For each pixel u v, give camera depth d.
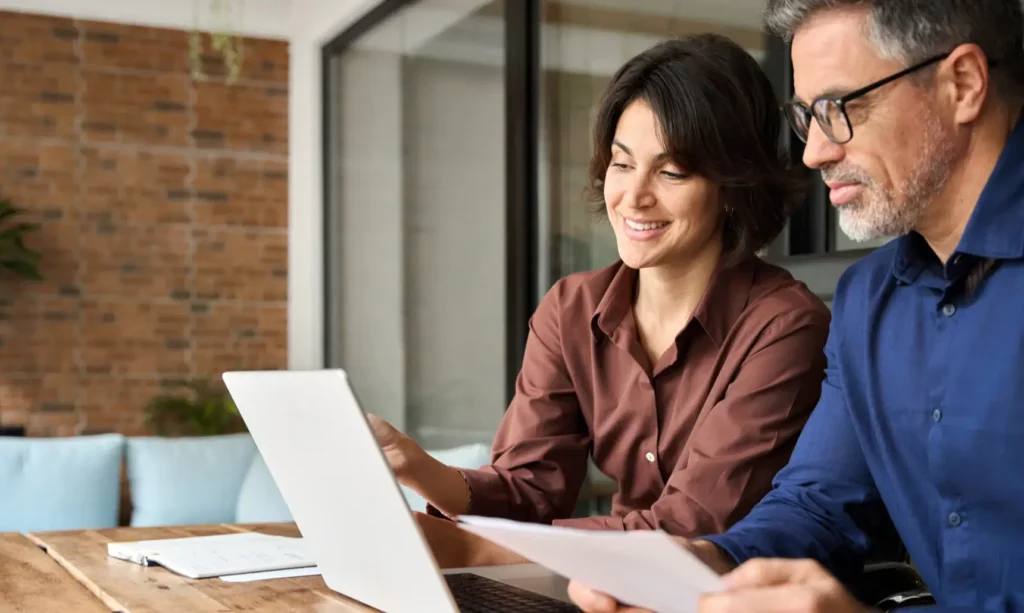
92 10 5.42
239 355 5.68
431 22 4.59
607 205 1.78
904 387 1.35
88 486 3.14
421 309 4.69
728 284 1.76
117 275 5.49
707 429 1.67
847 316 1.46
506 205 3.95
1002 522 1.24
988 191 1.21
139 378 5.52
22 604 1.42
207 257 5.64
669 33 3.14
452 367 4.40
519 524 0.98
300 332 5.78
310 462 1.22
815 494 1.44
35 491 3.10
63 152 5.41
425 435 4.66
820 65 1.23
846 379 1.43
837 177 1.25
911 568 1.44
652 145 1.69
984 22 1.19
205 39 5.64
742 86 1.71
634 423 1.83
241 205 5.71
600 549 0.94
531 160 3.86
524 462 1.90
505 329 3.96
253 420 1.32
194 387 5.45
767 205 1.76
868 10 1.19
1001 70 1.21
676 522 1.60
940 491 1.29
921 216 1.26
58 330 5.38
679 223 1.71
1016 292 1.22
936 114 1.20
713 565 1.25
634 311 1.88
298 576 1.52
